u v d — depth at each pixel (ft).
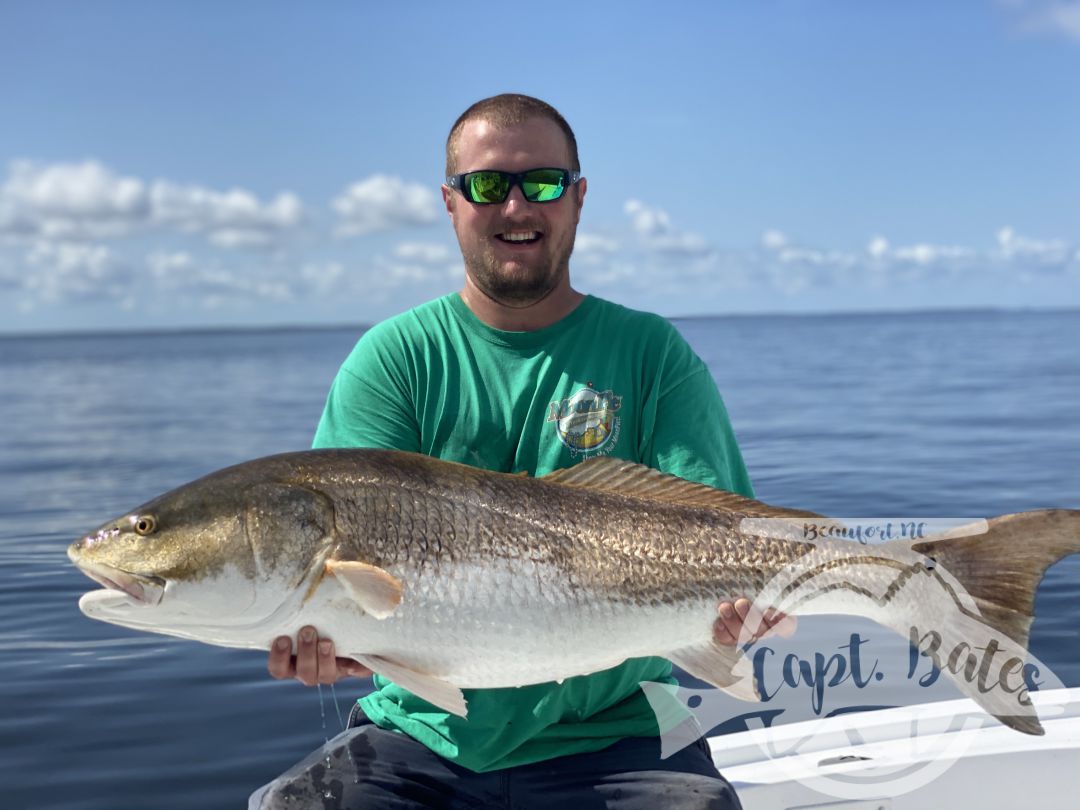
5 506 14.35
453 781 3.63
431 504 3.26
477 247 3.79
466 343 3.92
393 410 3.85
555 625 3.28
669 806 3.43
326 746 3.80
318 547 3.16
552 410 3.84
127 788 5.02
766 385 31.78
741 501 3.47
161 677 6.49
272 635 3.21
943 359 47.39
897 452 15.25
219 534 3.16
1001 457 14.58
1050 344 63.93
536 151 3.76
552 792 3.56
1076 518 3.17
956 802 3.87
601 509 3.39
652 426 3.90
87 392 49.06
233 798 4.93
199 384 53.62
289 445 22.40
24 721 5.82
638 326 3.98
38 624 7.68
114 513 13.53
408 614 3.19
